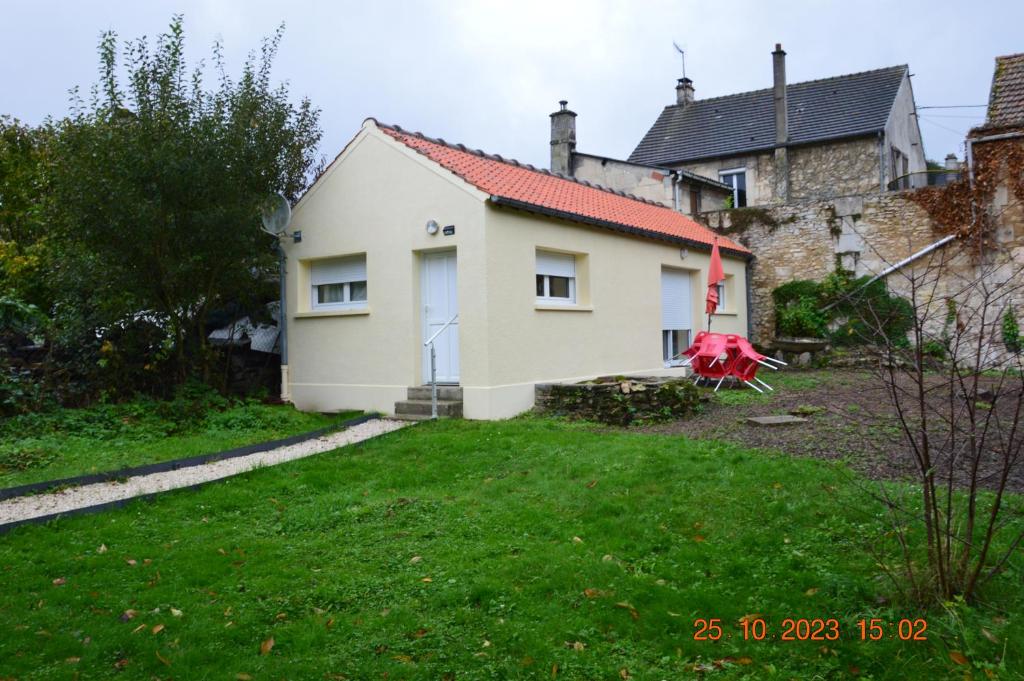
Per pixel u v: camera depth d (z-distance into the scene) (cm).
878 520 541
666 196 2364
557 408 1127
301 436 990
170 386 1204
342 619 464
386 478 774
